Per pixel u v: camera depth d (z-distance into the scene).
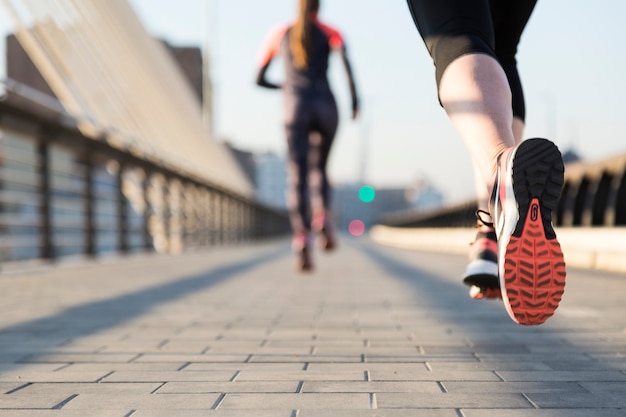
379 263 9.51
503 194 1.53
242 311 3.59
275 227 38.50
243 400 1.59
